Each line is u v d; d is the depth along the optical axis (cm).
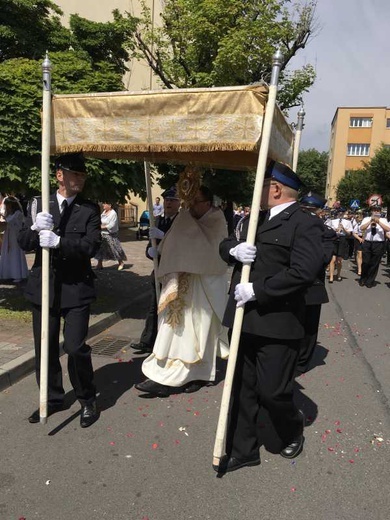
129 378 439
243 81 1220
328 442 332
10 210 770
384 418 376
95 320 602
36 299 328
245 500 263
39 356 339
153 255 467
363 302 883
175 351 389
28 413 356
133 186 626
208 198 404
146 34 1345
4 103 519
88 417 339
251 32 1127
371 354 552
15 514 246
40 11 1262
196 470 290
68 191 328
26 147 532
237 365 291
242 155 419
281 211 275
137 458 301
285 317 270
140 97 293
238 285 266
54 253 324
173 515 249
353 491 275
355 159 5338
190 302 388
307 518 250
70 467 289
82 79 590
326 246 453
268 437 337
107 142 307
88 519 244
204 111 275
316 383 450
